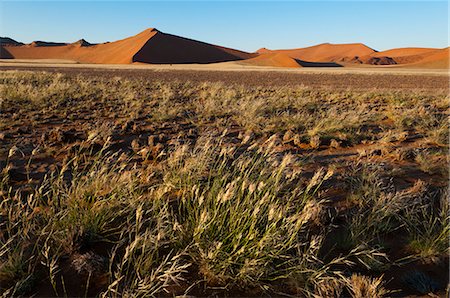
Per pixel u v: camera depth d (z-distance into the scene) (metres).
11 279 2.58
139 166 5.30
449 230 3.21
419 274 2.81
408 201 4.04
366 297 2.49
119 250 3.00
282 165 3.42
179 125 9.11
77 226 3.09
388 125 9.79
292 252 3.05
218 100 13.53
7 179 4.29
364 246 2.94
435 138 7.45
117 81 24.61
